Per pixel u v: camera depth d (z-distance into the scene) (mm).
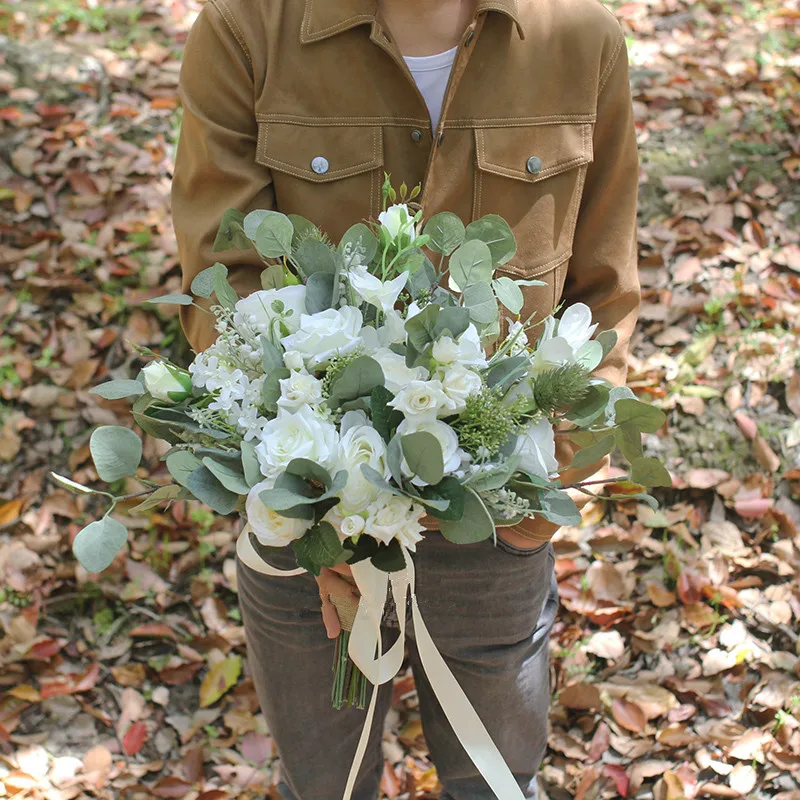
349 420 1151
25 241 3254
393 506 1129
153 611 2654
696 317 3105
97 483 2830
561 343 1207
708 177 3436
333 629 1530
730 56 3912
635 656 2543
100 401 2953
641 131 3576
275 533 1131
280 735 1741
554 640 2568
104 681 2527
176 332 3125
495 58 1537
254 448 1140
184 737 2438
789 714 2393
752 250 3250
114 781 2340
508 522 1296
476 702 1704
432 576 1577
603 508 2770
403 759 2393
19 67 3674
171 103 3637
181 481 1133
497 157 1551
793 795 2271
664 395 2932
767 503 2711
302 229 1371
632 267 1674
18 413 2934
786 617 2562
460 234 1312
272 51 1528
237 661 2549
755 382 2957
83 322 3107
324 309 1267
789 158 3490
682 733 2377
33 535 2723
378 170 1561
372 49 1526
